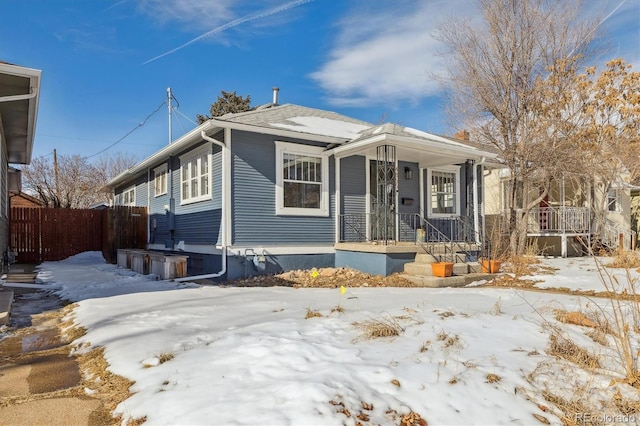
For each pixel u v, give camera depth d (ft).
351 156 35.50
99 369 11.19
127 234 47.88
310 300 20.12
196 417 7.84
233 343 12.09
